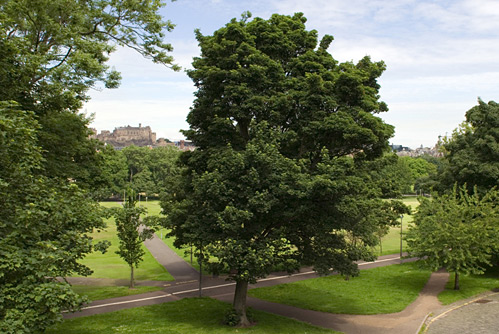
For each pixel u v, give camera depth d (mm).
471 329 20391
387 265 37906
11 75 15625
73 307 11141
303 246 21469
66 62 17984
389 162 26422
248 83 20344
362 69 22844
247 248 17641
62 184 13031
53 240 11539
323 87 19453
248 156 18109
